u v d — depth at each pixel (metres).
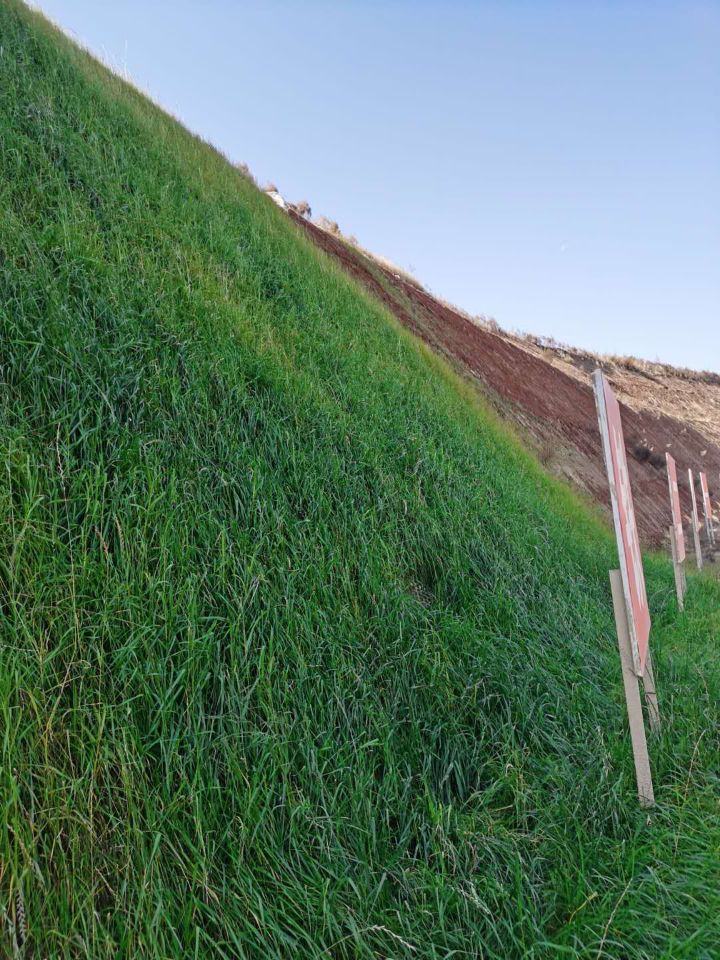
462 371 15.06
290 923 2.17
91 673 2.42
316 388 5.52
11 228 3.95
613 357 40.00
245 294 6.27
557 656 4.44
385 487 4.98
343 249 17.31
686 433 31.75
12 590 2.42
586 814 2.98
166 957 1.92
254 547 3.38
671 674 4.68
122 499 3.01
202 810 2.31
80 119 6.57
